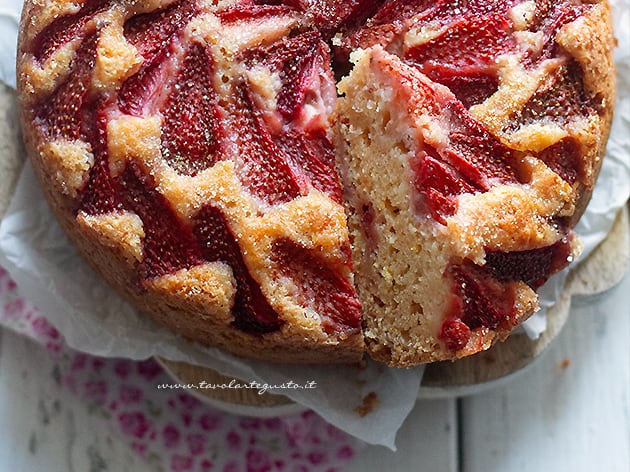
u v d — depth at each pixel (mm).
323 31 360
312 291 343
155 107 340
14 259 389
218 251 337
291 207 336
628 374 433
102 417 420
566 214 347
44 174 350
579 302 417
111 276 362
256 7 353
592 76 351
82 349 394
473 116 343
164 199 333
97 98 337
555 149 347
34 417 417
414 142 337
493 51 350
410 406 390
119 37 340
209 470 420
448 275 338
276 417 421
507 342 401
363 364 390
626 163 418
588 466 425
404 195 342
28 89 346
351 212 358
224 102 343
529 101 345
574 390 431
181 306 344
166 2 346
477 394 428
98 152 336
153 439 421
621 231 420
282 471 420
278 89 347
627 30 419
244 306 341
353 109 354
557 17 354
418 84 339
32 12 350
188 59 343
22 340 422
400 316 354
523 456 425
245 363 382
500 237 334
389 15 360
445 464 422
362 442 422
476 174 337
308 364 384
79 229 349
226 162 336
